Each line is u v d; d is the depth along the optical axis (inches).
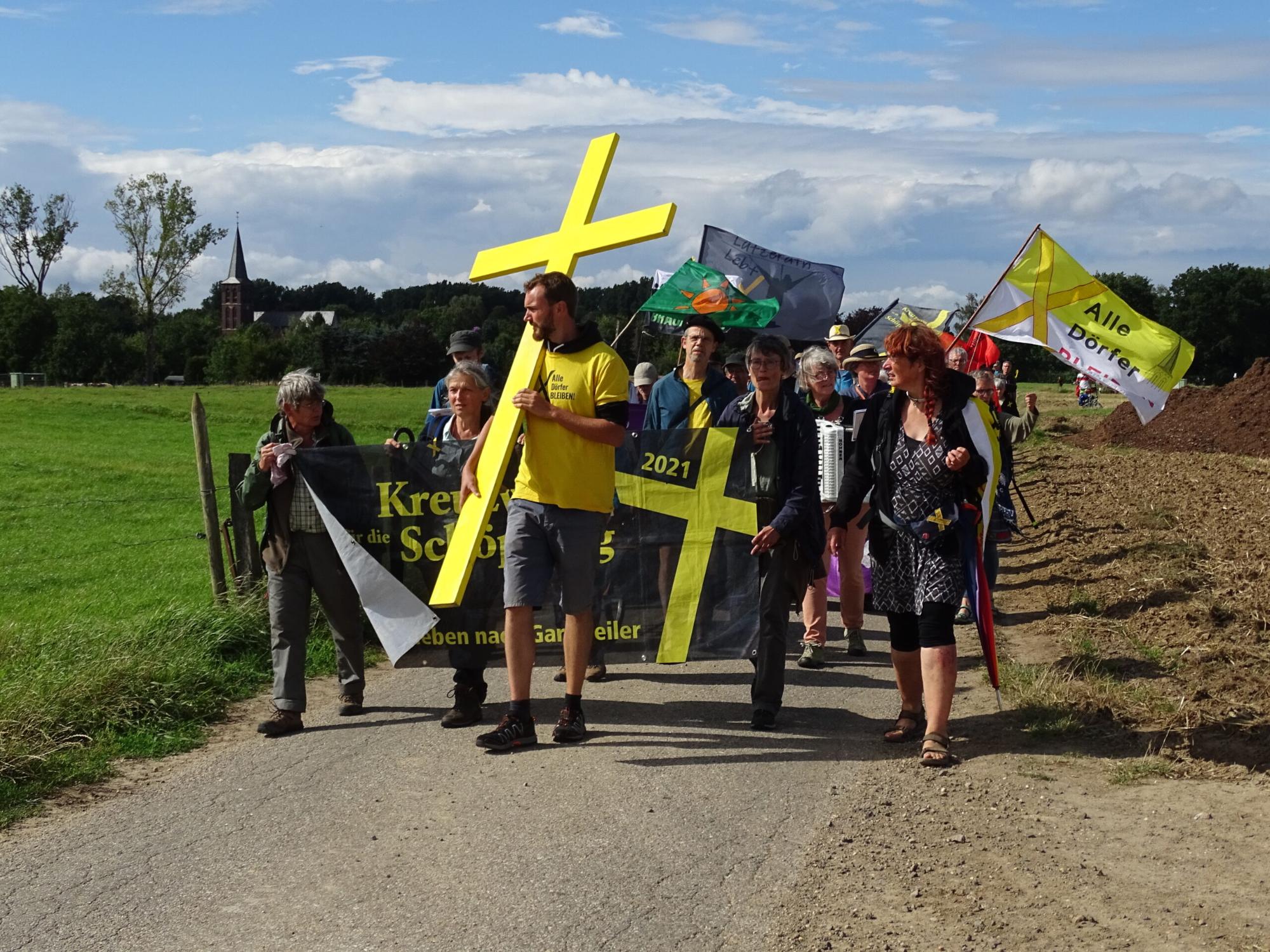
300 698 252.8
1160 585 361.1
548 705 271.7
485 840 186.2
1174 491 618.8
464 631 264.5
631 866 174.7
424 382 4404.5
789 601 251.4
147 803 207.8
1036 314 390.3
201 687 276.4
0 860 182.5
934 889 164.9
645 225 223.0
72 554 537.3
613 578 278.7
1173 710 237.8
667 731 248.1
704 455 274.2
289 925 158.6
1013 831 184.9
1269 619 306.5
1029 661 297.3
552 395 231.9
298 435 270.2
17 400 1836.9
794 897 163.5
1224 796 195.8
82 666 266.1
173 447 1199.6
